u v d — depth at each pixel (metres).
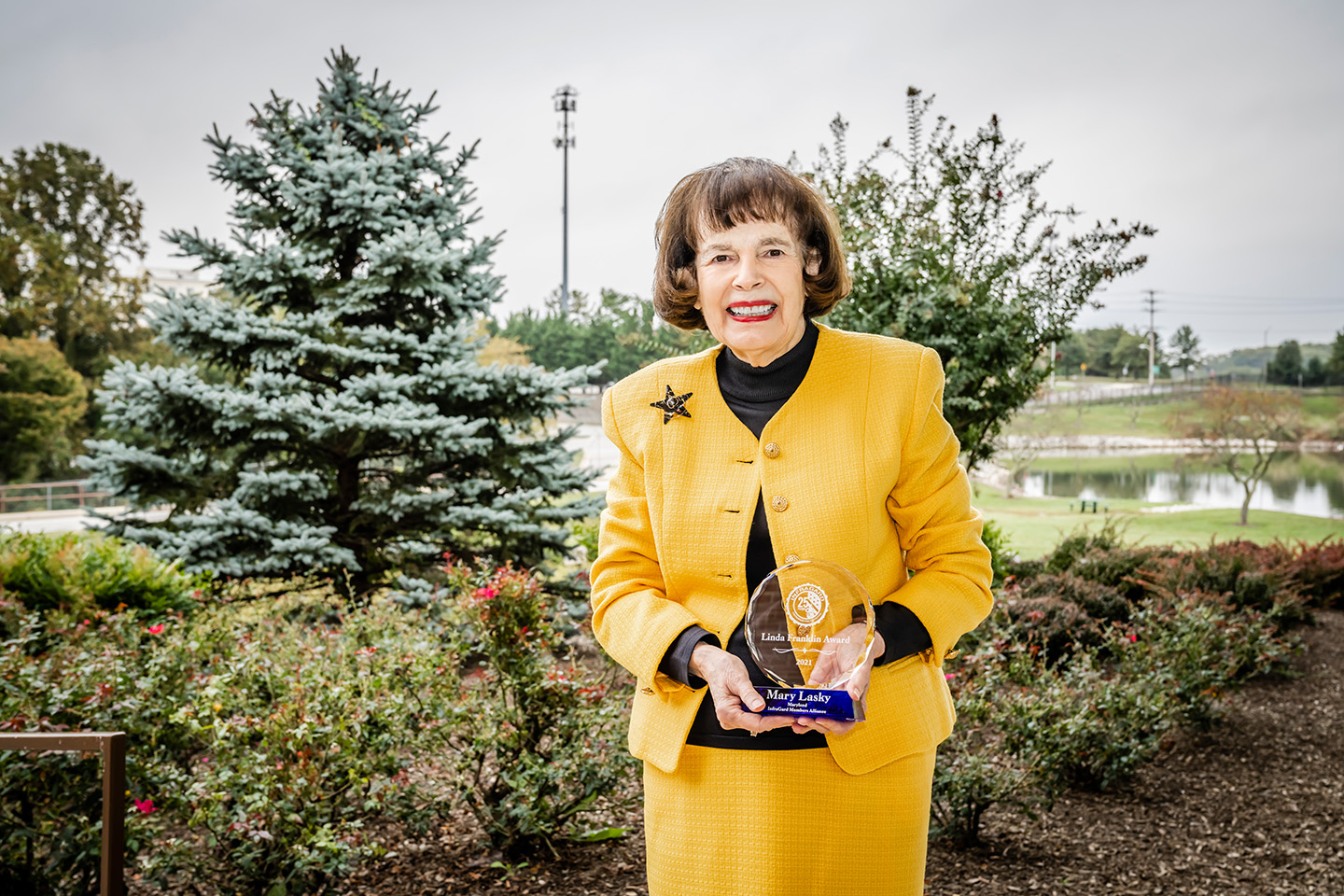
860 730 1.37
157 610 6.23
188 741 3.75
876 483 1.41
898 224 7.06
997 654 4.35
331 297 8.21
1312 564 9.66
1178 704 5.04
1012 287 7.12
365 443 8.14
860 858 1.37
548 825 3.48
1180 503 31.31
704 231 1.46
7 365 32.16
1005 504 28.98
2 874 2.76
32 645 4.66
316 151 8.46
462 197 8.87
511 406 8.36
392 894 3.27
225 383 8.62
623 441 1.61
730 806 1.40
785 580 1.34
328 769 3.21
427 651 3.93
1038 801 4.01
